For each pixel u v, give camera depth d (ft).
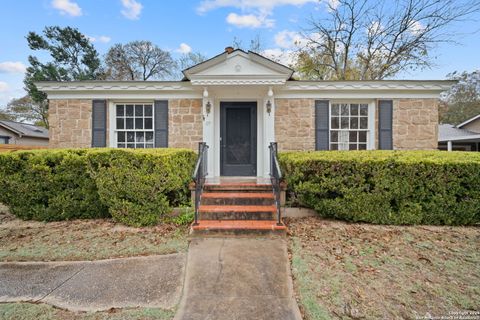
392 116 21.65
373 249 11.19
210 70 20.43
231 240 12.55
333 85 21.47
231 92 21.68
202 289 8.48
